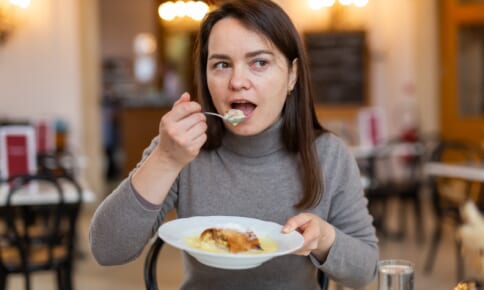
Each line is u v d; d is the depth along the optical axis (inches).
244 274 50.9
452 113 266.1
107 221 43.4
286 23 47.4
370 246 51.3
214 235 40.3
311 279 53.1
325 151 53.6
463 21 261.9
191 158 41.3
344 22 280.8
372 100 284.2
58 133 241.0
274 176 51.6
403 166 263.0
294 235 41.3
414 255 177.5
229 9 46.8
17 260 113.3
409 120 275.0
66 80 255.3
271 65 46.7
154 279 63.1
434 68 271.1
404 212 204.5
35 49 251.8
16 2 225.0
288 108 51.3
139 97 337.7
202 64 51.6
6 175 131.2
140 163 49.8
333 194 52.9
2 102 250.1
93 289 150.6
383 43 280.8
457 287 40.4
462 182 196.4
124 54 434.0
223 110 47.2
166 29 396.8
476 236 37.5
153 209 42.7
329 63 284.5
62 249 119.7
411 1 275.7
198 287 52.1
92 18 258.4
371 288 132.9
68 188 128.0
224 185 51.9
